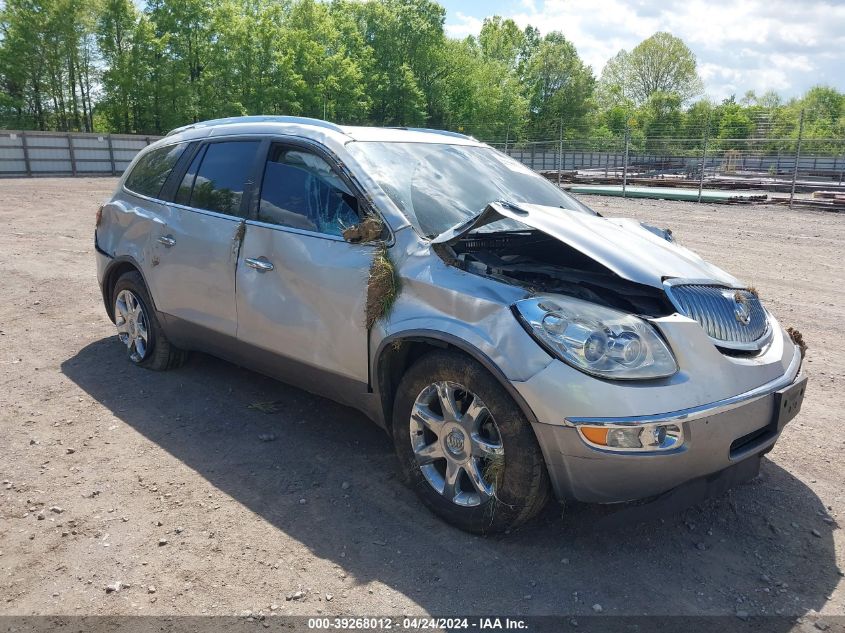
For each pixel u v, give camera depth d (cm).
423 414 309
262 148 404
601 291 308
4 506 321
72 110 5153
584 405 257
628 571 280
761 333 315
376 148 374
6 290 752
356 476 354
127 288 493
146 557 285
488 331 280
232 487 342
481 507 291
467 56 7262
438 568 279
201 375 493
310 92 5341
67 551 288
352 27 6197
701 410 260
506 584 270
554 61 8338
